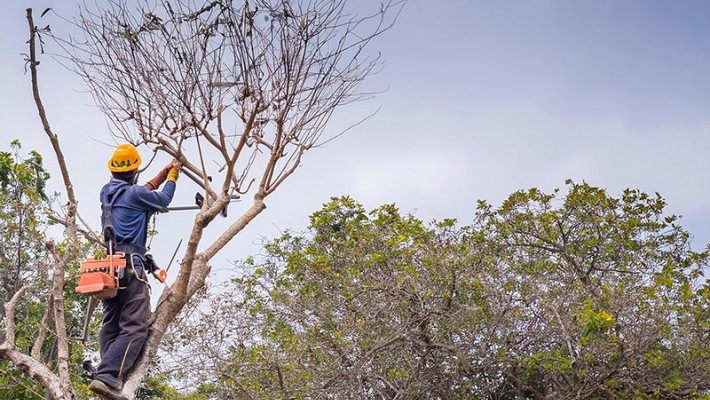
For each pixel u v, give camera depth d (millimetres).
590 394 11398
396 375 11125
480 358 11898
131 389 6223
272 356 11484
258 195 7168
